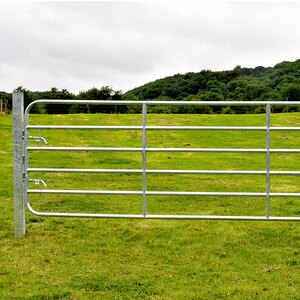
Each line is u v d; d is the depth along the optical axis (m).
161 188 8.45
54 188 8.26
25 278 3.63
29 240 4.64
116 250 4.40
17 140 4.66
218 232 5.03
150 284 3.55
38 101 4.62
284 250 4.42
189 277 3.71
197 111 44.81
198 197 7.53
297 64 90.12
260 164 13.12
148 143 19.50
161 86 94.56
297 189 8.48
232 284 3.56
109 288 3.47
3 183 8.41
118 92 55.12
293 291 3.42
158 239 4.78
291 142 20.45
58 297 3.30
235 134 23.31
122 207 6.53
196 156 14.92
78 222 5.45
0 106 28.89
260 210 6.38
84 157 13.95
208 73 98.69
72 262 4.02
